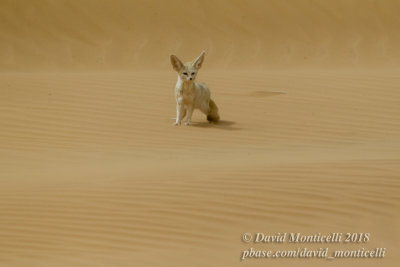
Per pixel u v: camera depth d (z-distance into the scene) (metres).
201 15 109.12
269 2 112.25
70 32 104.69
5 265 23.73
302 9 111.56
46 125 50.75
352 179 31.91
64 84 62.09
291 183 31.64
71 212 29.45
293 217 27.66
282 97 58.28
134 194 31.23
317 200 29.36
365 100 56.59
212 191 30.97
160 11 109.19
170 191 31.33
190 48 102.56
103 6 109.12
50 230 27.50
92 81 63.25
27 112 53.62
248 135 47.53
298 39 106.06
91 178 35.22
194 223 27.38
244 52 101.88
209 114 50.72
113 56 99.12
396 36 107.69
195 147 44.66
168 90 60.16
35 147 46.03
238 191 30.81
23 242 26.25
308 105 55.59
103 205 30.05
